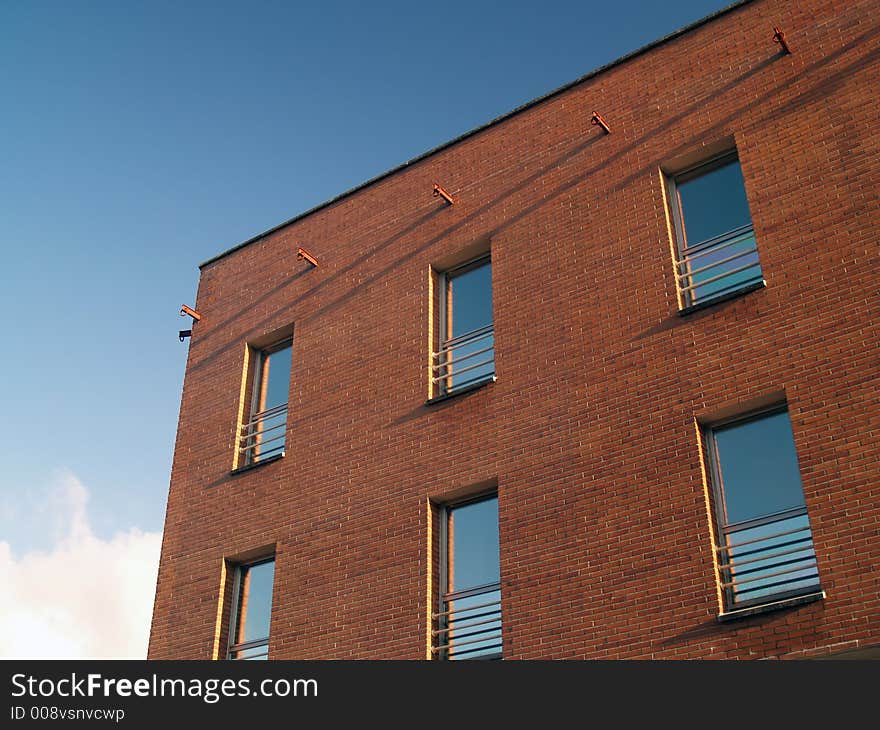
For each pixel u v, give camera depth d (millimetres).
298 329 18281
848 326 12289
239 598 16594
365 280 17844
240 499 17141
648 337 13812
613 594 12453
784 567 11672
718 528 12359
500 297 15703
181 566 17203
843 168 13328
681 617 11820
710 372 13055
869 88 13656
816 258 12938
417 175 18219
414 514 14836
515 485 14008
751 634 11273
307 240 19281
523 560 13422
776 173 13883
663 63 15961
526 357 14875
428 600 14070
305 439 16891
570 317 14734
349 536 15383
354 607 14734
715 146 14758
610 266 14750
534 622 12922
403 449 15516
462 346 16172
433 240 17234
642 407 13383
